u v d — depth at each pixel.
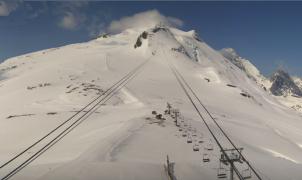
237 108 127.44
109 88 121.31
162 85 139.75
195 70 184.75
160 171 36.00
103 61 175.88
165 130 61.31
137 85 132.75
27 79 139.88
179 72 174.62
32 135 70.44
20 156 50.72
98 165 36.28
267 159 51.28
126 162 38.22
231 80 182.25
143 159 42.75
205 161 42.25
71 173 34.00
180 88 140.38
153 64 185.62
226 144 59.81
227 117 101.94
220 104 125.81
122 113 84.19
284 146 79.38
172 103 108.81
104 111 89.81
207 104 118.00
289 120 136.25
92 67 159.88
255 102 149.25
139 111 83.69
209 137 63.06
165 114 75.81
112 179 32.97
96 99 104.31
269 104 176.00
